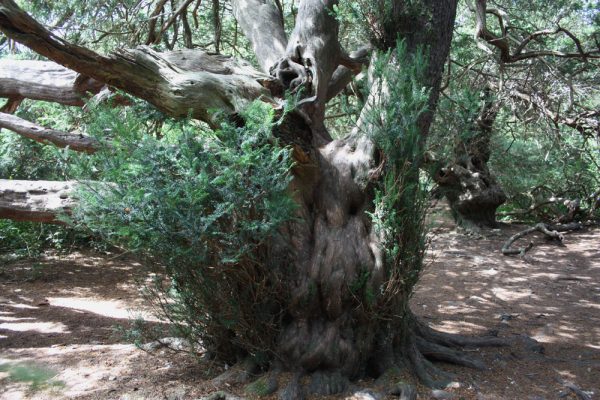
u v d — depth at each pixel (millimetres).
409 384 3725
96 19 8750
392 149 3795
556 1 10969
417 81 3906
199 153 3404
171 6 9531
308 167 3822
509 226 12555
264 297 3715
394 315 3873
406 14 4258
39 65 6031
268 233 3430
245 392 3613
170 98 3734
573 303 7016
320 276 3729
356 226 3895
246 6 5730
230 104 3754
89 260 8875
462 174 11930
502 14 9203
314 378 3689
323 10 4551
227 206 3334
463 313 6449
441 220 12539
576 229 12367
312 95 4168
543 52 8891
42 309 6160
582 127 11148
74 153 3672
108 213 3439
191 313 3891
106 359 4363
